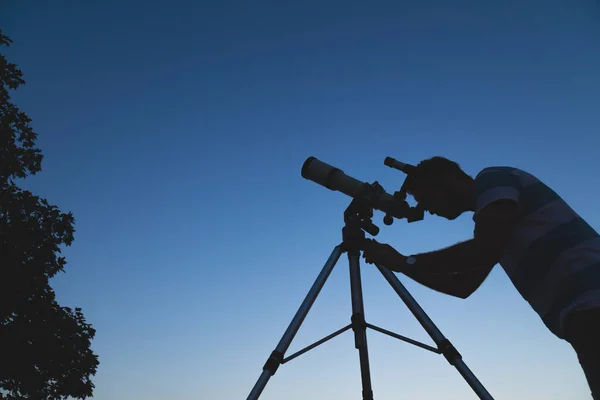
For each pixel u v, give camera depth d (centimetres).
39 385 1367
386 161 322
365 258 213
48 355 1388
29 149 1563
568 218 161
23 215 1479
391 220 330
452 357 286
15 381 1359
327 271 320
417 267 190
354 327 325
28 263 1445
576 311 146
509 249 170
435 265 183
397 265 198
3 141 1500
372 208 334
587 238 154
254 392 266
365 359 319
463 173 201
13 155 1499
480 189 169
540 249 159
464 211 200
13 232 1429
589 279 146
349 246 333
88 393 1423
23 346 1373
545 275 158
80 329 1489
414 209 321
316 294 308
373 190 327
